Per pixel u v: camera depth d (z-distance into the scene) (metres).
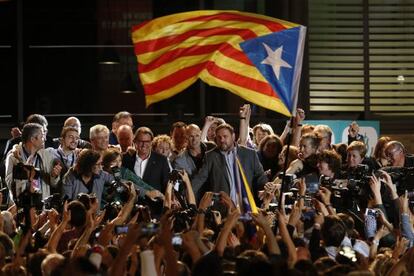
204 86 33.47
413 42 34.59
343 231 18.98
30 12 33.25
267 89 22.48
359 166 23.88
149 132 25.88
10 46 33.28
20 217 21.64
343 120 33.66
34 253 17.39
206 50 22.44
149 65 22.39
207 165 25.08
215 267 14.75
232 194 24.92
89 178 24.02
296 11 33.72
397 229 22.03
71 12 33.41
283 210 21.38
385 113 34.50
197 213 20.33
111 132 29.33
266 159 26.75
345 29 34.25
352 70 34.34
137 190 24.00
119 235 18.98
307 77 33.94
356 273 14.62
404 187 24.14
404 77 34.56
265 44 22.52
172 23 22.39
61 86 33.41
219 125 25.33
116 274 15.20
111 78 33.56
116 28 33.53
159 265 15.72
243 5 33.56
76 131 25.72
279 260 15.00
